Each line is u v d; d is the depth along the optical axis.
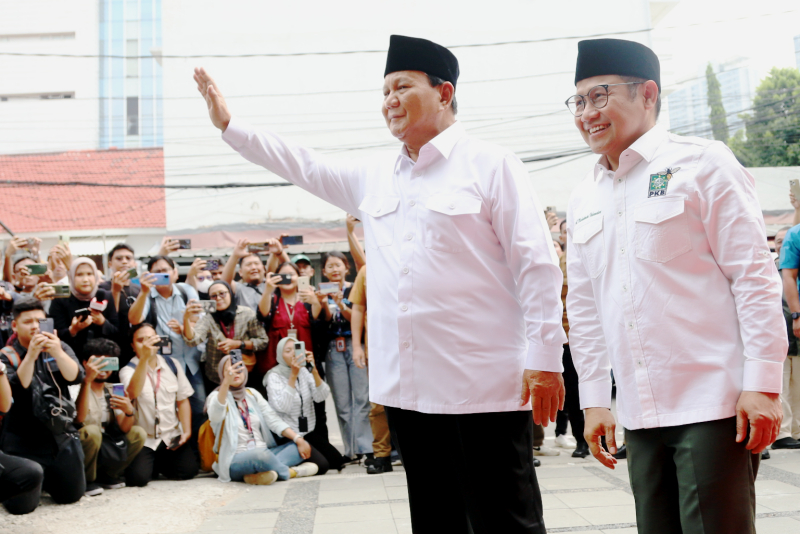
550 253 2.19
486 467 2.20
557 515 3.89
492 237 2.24
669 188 2.03
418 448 2.30
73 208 18.66
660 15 19.47
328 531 3.76
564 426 6.17
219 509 4.40
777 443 5.68
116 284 5.58
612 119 2.13
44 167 20.12
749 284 1.91
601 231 2.20
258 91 16.36
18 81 39.72
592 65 2.16
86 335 5.41
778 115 18.19
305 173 2.54
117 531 3.91
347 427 5.83
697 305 1.99
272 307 6.04
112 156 20.66
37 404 4.42
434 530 2.33
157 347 5.28
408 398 2.24
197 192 16.25
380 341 2.33
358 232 15.70
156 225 17.84
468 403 2.18
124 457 4.95
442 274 2.20
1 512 4.32
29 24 40.19
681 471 1.96
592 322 2.33
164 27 16.39
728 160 1.98
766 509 3.80
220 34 16.48
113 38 48.06
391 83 2.31
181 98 16.34
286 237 7.12
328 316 5.93
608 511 3.92
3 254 6.61
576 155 16.00
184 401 5.48
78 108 39.50
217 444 5.32
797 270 5.44
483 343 2.20
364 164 2.53
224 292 5.88
